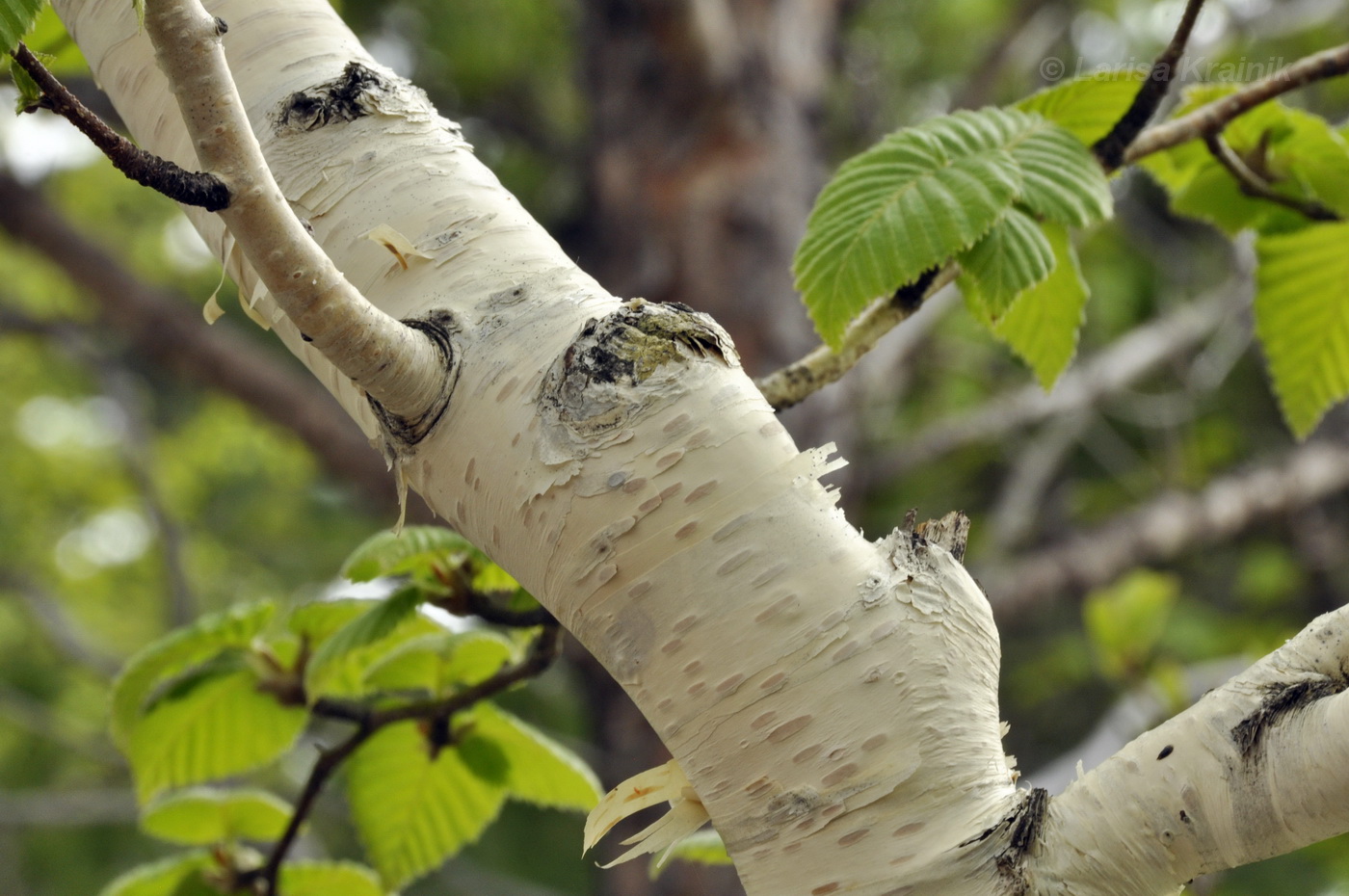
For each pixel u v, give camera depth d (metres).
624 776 12.91
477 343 5.73
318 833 20.83
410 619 5.96
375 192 5.76
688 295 13.62
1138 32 18.30
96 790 22.84
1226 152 5.93
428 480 5.73
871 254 5.83
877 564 5.70
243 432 26.20
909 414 21.77
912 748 5.69
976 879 5.68
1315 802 5.65
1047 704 22.75
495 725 5.99
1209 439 21.06
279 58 5.79
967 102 17.08
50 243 15.05
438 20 18.23
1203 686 11.84
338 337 5.70
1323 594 20.19
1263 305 6.06
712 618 5.70
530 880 22.38
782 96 14.81
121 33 5.82
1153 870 5.67
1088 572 16.23
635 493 5.70
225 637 5.98
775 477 5.70
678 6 14.23
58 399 28.33
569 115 19.94
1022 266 5.83
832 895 5.68
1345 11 17.80
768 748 5.69
